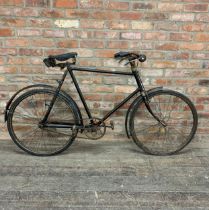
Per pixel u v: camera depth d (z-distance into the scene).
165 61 2.98
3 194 2.47
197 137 3.27
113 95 3.10
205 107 3.15
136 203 2.42
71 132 3.08
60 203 2.40
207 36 2.89
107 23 2.83
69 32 2.86
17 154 3.01
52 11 2.78
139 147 3.07
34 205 2.37
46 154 2.98
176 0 2.77
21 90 2.85
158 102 3.14
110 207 2.38
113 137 3.27
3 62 2.95
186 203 2.43
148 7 2.79
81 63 2.97
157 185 2.62
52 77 3.02
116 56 2.76
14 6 2.75
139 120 3.20
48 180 2.65
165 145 3.23
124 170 2.80
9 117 2.91
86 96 3.10
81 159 2.95
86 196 2.48
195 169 2.85
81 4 2.76
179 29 2.87
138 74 2.83
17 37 2.86
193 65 3.00
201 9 2.80
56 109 3.11
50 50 2.92
